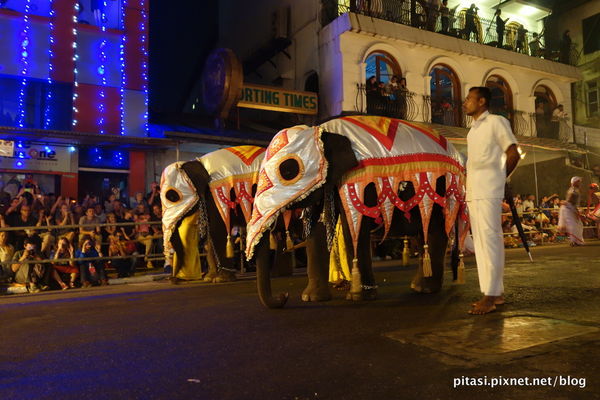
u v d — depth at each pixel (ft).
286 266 28.96
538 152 61.87
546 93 68.33
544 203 52.75
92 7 44.91
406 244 21.26
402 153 17.46
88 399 8.19
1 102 40.55
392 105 53.67
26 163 38.93
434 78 59.21
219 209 24.38
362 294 16.85
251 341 11.69
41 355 11.16
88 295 22.16
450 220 18.01
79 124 43.19
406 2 57.93
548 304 15.01
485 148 13.97
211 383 8.77
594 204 51.65
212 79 49.06
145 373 9.50
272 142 16.85
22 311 18.01
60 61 42.86
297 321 13.82
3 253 27.30
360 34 52.42
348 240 17.11
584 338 10.58
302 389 8.29
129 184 43.34
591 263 26.99
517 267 26.02
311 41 56.13
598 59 70.33
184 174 24.39
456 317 13.58
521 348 9.96
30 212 30.37
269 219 15.75
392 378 8.63
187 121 50.96
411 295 17.95
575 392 7.67
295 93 52.11
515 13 71.77
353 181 16.84
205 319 14.78
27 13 41.75
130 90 45.50
